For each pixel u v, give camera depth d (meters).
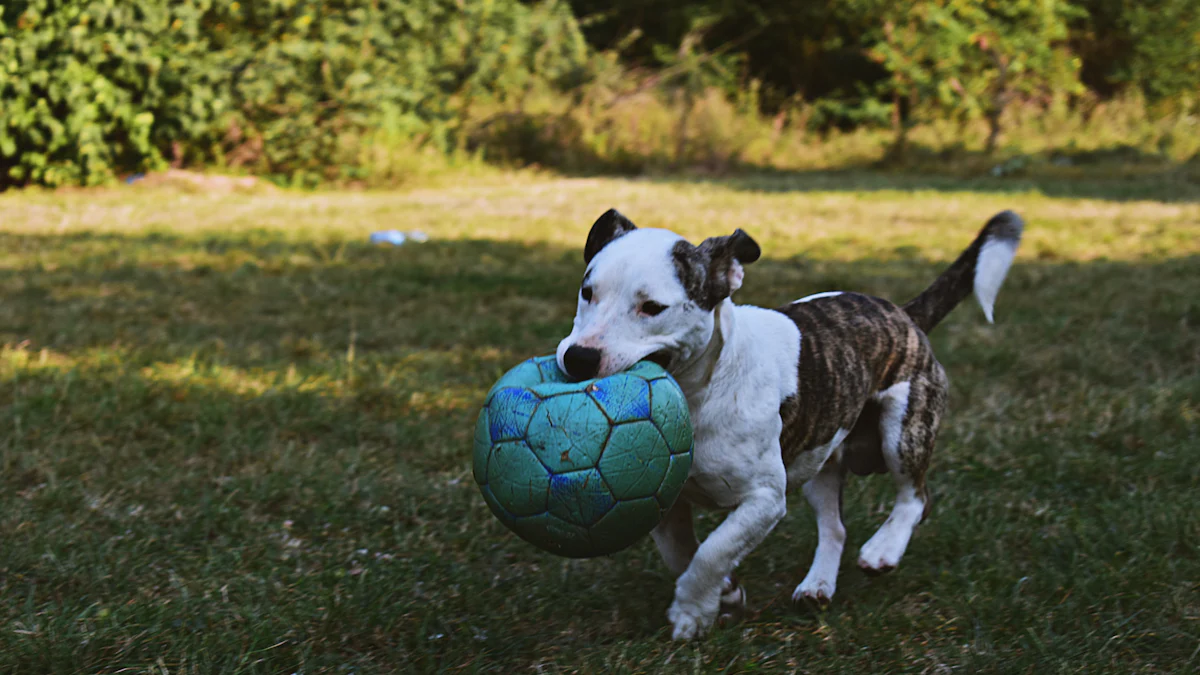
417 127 16.56
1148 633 3.11
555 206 13.38
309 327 7.10
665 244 2.90
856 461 3.78
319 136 15.15
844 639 3.17
